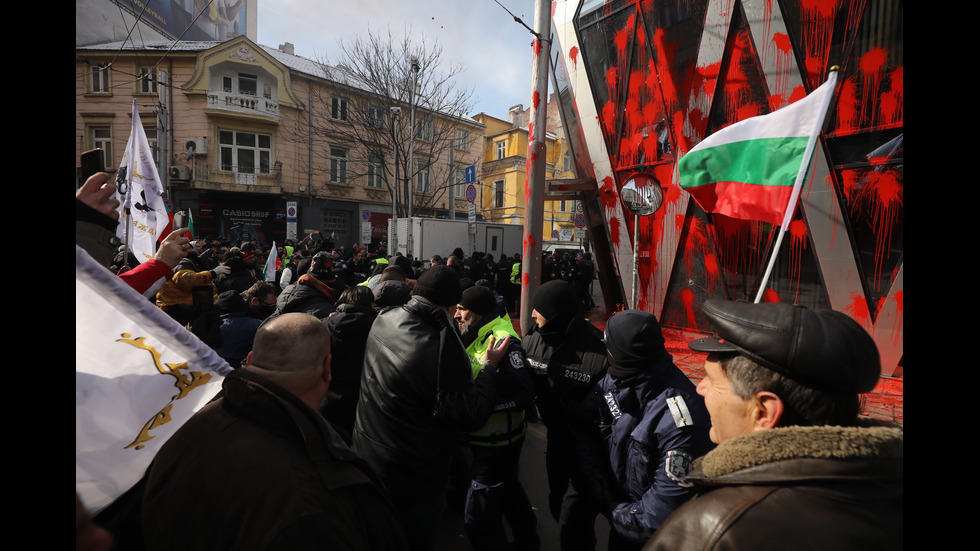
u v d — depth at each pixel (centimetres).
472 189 1297
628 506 161
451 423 181
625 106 815
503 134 3014
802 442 72
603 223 891
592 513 219
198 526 93
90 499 99
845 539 63
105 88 1828
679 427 152
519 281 1084
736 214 312
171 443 104
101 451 101
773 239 637
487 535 224
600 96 863
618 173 845
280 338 119
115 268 357
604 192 875
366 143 2028
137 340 104
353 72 1892
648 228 802
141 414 106
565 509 223
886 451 69
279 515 90
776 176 290
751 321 88
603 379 198
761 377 86
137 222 324
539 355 225
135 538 131
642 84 782
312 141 2081
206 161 1862
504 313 262
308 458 103
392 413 184
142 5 2191
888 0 499
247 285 532
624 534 158
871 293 537
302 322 124
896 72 494
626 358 170
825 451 70
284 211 2027
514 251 1789
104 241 149
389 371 184
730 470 77
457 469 300
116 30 2047
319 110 2095
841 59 545
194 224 1859
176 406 111
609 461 201
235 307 349
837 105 549
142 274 178
